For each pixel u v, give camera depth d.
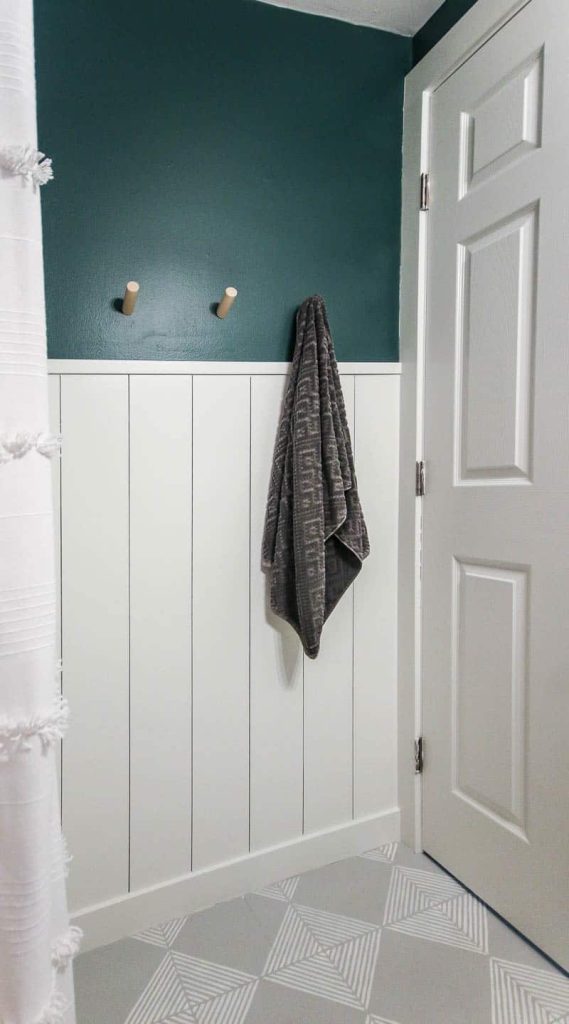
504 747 1.31
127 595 1.33
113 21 1.28
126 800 1.35
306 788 1.54
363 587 1.60
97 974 1.22
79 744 1.30
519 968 1.20
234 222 1.42
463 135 1.40
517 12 1.23
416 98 1.55
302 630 1.35
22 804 0.75
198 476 1.39
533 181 1.20
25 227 0.76
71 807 1.30
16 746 0.75
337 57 1.52
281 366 1.47
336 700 1.57
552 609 1.18
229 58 1.40
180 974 1.22
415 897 1.42
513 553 1.28
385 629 1.63
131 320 1.33
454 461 1.45
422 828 1.60
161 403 1.34
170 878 1.39
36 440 0.77
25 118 0.76
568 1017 1.09
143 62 1.31
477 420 1.37
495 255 1.31
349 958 1.24
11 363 0.75
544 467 1.19
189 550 1.38
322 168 1.52
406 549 1.60
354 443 1.56
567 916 1.17
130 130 1.31
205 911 1.40
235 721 1.45
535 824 1.23
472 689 1.40
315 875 1.52
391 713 1.64
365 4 1.46
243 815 1.47
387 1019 1.10
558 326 1.16
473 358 1.38
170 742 1.38
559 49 1.13
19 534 0.76
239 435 1.43
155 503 1.35
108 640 1.32
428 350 1.53
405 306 1.60
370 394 1.58
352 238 1.56
